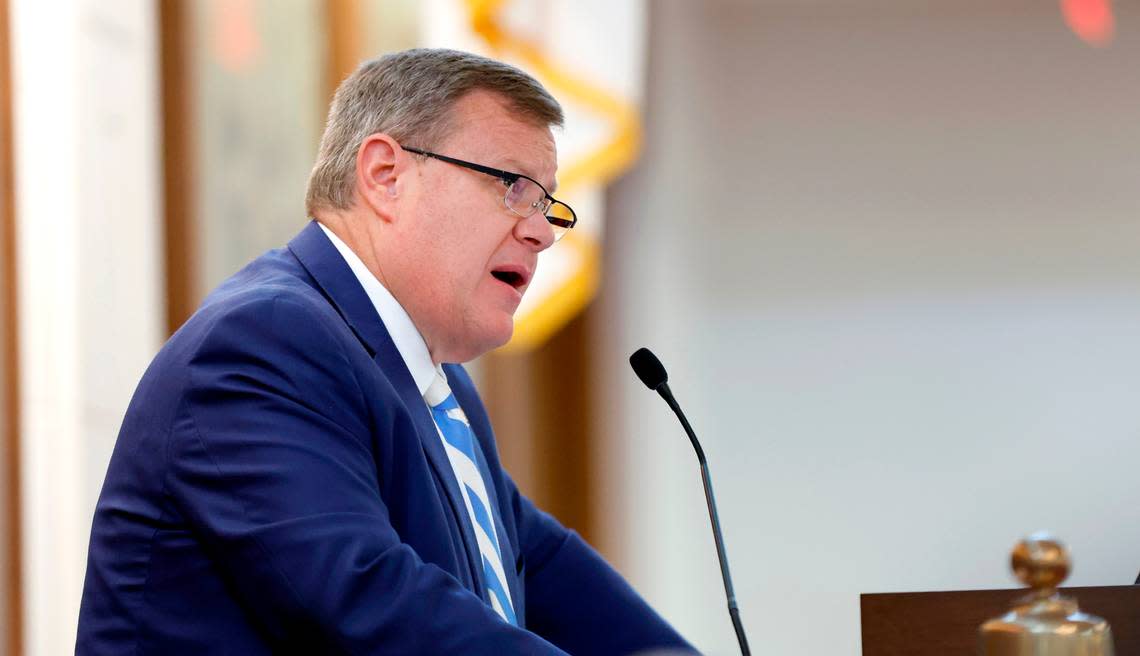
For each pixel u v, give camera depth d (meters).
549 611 8.14
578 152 16.59
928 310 20.88
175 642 6.32
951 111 21.27
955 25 21.38
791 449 20.69
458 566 6.78
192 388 6.37
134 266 11.53
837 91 21.44
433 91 7.34
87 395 10.91
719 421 20.78
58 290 10.74
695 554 20.38
